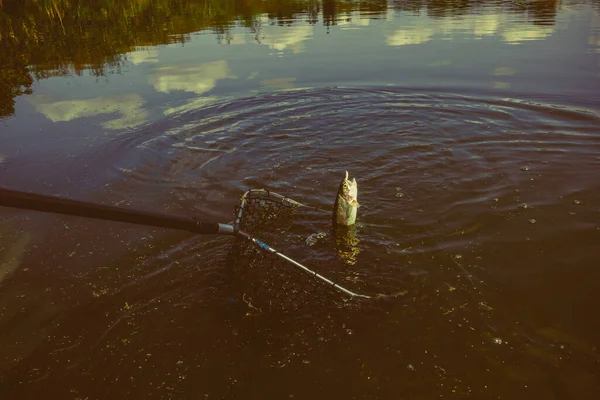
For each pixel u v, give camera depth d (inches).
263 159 78.4
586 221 57.6
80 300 47.0
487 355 39.5
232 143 85.4
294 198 65.2
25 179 72.7
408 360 39.4
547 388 36.4
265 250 45.1
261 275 49.4
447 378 37.6
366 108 101.7
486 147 79.9
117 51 166.9
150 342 41.7
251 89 117.2
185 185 70.0
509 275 48.8
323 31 199.8
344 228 57.5
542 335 41.3
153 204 64.7
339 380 37.7
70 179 72.7
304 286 47.8
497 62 134.3
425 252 52.8
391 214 60.6
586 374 37.4
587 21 193.0
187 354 40.4
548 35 169.0
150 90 118.6
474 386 36.8
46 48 173.3
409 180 69.4
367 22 219.5
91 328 43.4
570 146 78.7
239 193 67.4
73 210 30.3
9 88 123.5
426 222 58.5
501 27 191.3
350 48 162.6
